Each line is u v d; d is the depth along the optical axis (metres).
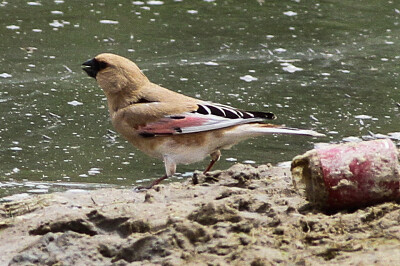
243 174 9.87
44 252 7.54
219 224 7.44
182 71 16.47
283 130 10.40
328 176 7.80
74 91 15.55
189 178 11.66
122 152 12.96
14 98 14.98
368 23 20.11
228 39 18.55
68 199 9.95
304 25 19.75
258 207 8.16
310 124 13.98
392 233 7.11
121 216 8.29
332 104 15.01
